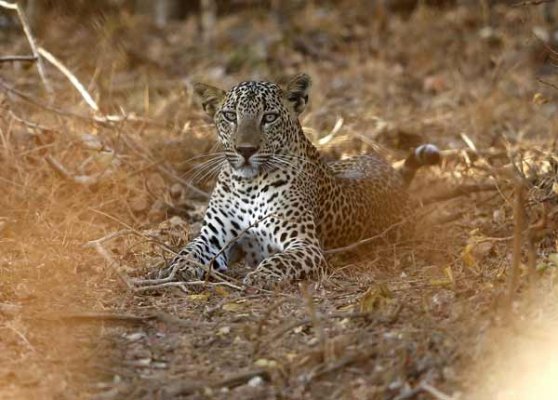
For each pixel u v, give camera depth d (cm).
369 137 1941
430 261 1371
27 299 1170
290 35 2550
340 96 2200
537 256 1263
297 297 1164
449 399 877
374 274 1301
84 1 2481
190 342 1035
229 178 1385
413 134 1947
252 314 1105
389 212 1533
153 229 1496
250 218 1377
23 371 966
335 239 1440
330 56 2473
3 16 2425
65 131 1695
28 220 1470
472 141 1884
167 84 2214
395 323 1024
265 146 1334
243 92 1350
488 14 2559
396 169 1695
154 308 1151
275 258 1266
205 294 1193
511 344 944
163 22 2770
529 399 882
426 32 2506
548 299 1040
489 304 1027
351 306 1112
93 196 1592
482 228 1473
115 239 1427
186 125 1838
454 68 2302
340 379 936
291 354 985
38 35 2338
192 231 1500
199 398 922
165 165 1702
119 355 1009
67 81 2019
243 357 997
